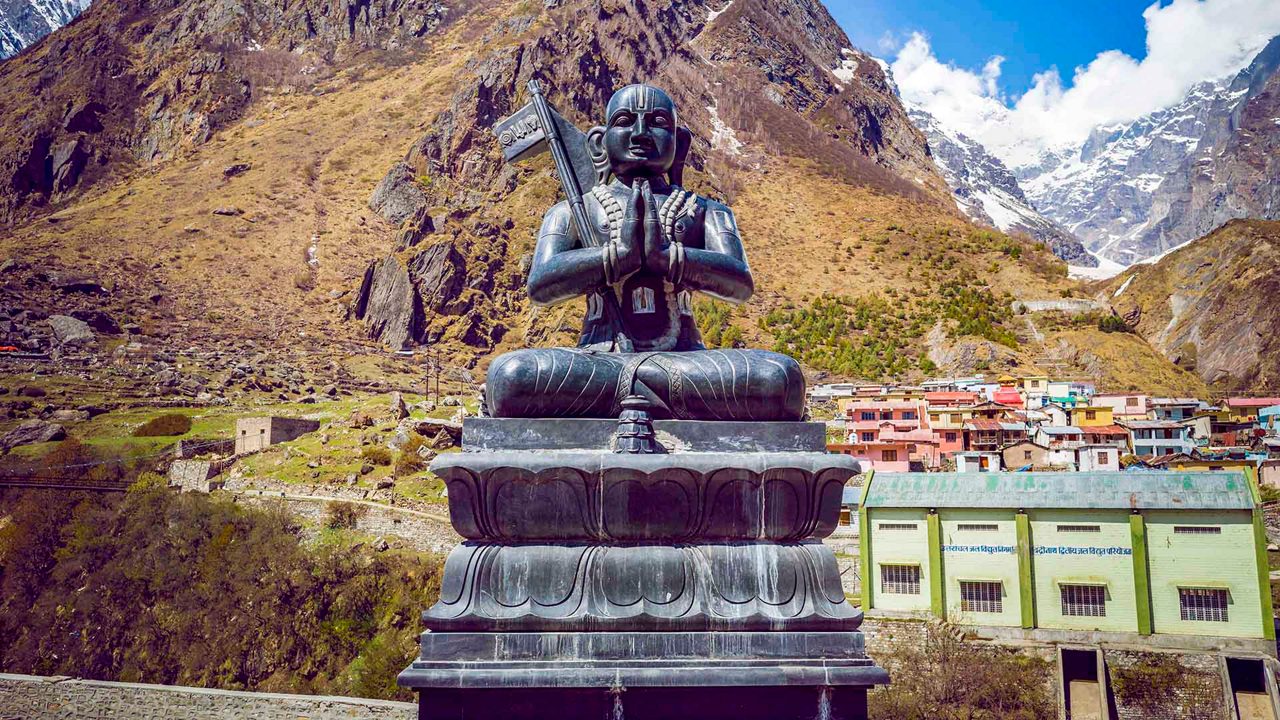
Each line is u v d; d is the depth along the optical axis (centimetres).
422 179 16362
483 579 1002
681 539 1026
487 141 16750
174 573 4997
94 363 10138
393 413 7569
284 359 11262
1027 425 7875
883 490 4247
